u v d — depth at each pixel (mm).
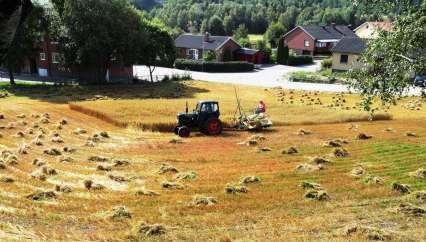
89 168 18688
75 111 33938
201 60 74125
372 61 12156
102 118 31219
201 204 14195
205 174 18062
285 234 11781
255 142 23953
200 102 26625
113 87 48812
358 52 61312
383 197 15094
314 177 17500
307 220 12875
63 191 15141
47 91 45125
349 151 22219
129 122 28438
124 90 46656
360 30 92312
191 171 18000
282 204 14344
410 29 10836
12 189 14938
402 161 20156
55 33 48906
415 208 13516
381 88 12055
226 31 124812
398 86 11672
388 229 12203
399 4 11422
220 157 21156
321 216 13273
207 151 22391
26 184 15680
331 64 69250
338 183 16688
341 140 24219
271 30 100812
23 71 60844
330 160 20078
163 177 17656
